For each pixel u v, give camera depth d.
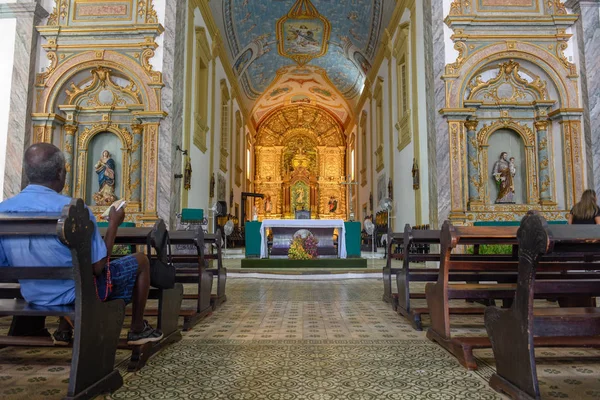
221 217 15.80
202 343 3.63
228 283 8.11
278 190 28.59
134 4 10.14
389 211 12.96
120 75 10.29
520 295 2.40
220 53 15.43
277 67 22.31
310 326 4.33
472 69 9.66
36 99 10.02
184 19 10.78
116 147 10.73
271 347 3.51
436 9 9.80
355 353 3.33
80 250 2.21
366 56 18.59
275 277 8.88
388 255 5.92
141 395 2.46
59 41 10.12
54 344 2.72
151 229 3.37
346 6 16.52
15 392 2.46
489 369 2.96
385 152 15.57
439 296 3.56
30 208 2.29
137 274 2.90
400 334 3.98
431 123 9.84
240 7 15.62
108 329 2.53
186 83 10.95
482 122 10.17
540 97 10.02
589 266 3.79
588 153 9.35
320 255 11.14
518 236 2.46
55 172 2.44
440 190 9.41
